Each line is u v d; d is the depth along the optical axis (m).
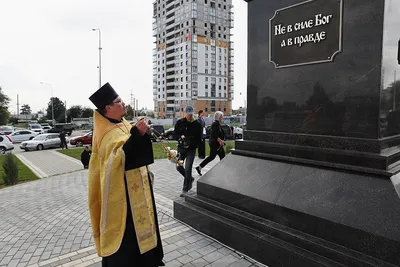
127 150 2.21
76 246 3.58
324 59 3.21
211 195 3.88
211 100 88.56
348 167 2.90
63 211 4.96
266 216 3.19
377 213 2.47
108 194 2.26
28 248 3.54
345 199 2.72
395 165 2.82
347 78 3.04
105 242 2.29
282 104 3.65
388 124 2.98
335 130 3.15
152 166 9.24
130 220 2.36
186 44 85.62
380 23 2.79
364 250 2.43
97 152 2.48
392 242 2.28
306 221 2.83
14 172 8.46
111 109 2.44
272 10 3.70
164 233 3.77
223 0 89.62
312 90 3.33
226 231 3.39
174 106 91.56
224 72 91.50
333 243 2.62
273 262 2.89
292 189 3.12
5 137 21.25
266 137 3.81
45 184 7.28
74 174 8.70
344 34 3.04
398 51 3.02
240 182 3.63
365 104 2.92
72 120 70.94
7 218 4.66
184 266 2.98
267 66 3.80
